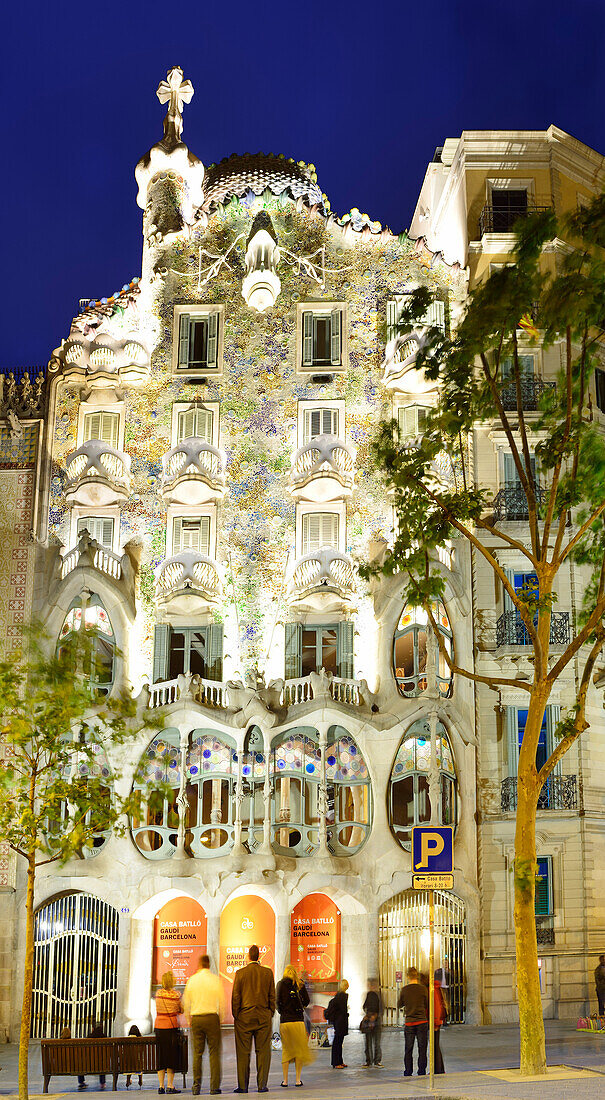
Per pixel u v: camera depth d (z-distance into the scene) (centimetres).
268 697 3709
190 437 4106
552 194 4288
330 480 3981
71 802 2433
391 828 3634
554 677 2228
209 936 3538
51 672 2544
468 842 3678
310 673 3759
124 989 3566
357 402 4144
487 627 3875
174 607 3884
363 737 3681
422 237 4241
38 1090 2472
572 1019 3541
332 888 3581
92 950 3653
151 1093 2211
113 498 4044
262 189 4594
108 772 3700
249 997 2064
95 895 3644
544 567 2273
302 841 3691
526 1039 2086
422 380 4025
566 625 3822
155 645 3928
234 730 3681
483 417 2425
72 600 3891
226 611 3944
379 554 3953
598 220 2241
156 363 4234
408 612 3847
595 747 3822
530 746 2197
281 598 3969
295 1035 2252
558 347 4088
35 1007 3619
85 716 3716
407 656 3838
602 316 2238
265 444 4128
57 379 4184
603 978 3278
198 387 4194
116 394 4181
